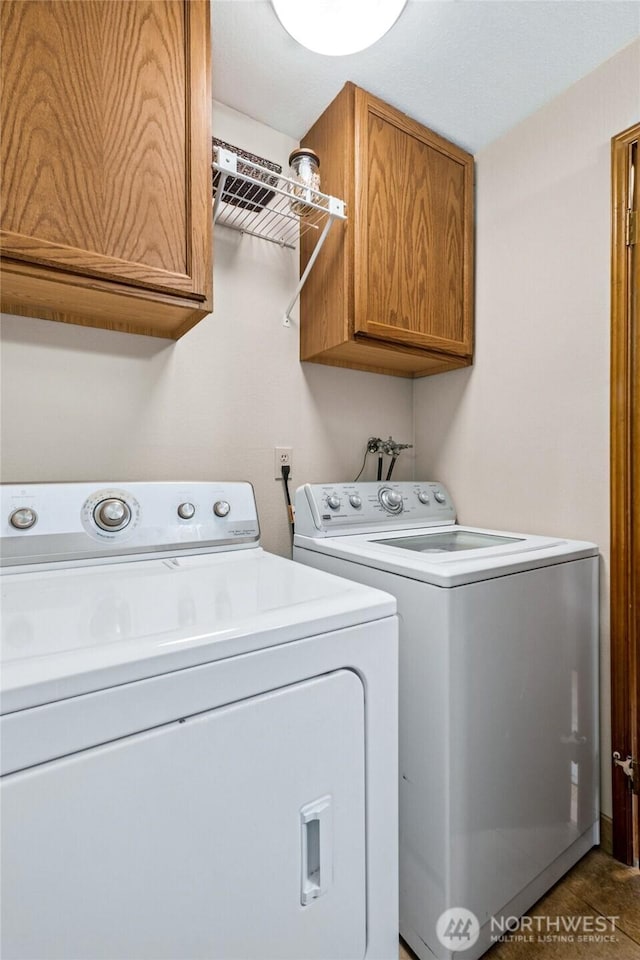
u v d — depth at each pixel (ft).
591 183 4.64
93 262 3.18
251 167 4.15
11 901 1.54
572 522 4.81
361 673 2.43
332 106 5.02
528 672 3.71
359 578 3.98
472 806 3.29
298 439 5.69
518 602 3.63
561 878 4.14
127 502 3.60
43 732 1.59
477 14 3.97
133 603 2.43
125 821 1.74
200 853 1.90
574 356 4.80
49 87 3.03
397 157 5.10
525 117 5.24
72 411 4.21
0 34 2.87
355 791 2.41
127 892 1.74
